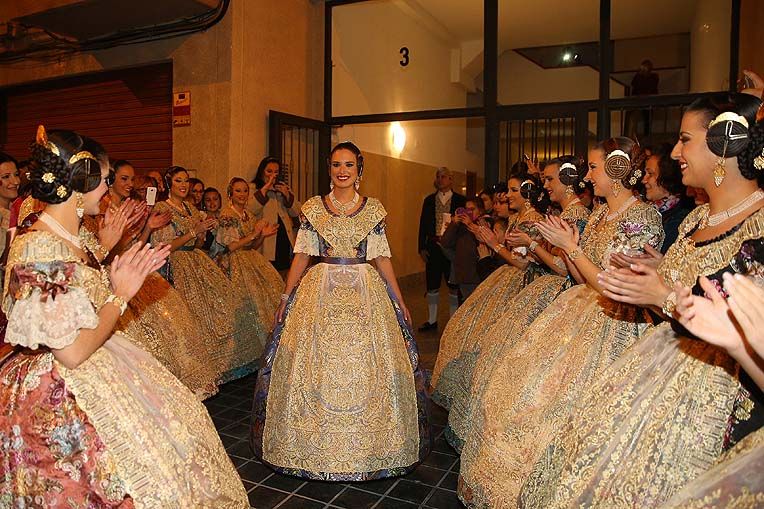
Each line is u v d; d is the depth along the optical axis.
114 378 1.97
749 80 2.41
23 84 7.27
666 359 1.84
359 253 3.25
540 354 2.56
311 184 6.94
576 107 5.89
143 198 4.52
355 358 3.02
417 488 3.01
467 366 3.61
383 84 8.20
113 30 6.29
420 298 8.81
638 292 1.77
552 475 2.04
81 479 1.84
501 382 2.65
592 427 1.88
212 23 5.80
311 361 3.04
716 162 1.72
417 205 9.55
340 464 2.93
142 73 6.55
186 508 1.94
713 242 1.73
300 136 6.70
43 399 1.86
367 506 2.82
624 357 1.97
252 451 3.26
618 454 1.80
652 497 1.69
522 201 3.90
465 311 4.05
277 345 3.20
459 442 3.32
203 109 5.99
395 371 3.08
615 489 1.76
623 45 7.93
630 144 2.53
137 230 3.74
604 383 1.97
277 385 3.09
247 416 3.99
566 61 9.07
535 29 8.36
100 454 1.85
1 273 2.90
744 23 5.32
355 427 2.96
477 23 9.19
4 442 1.89
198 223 4.53
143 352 2.16
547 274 3.42
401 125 8.91
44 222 1.92
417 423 3.12
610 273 1.79
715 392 1.68
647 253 2.18
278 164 5.94
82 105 6.96
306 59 6.84
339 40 7.15
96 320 1.81
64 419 1.85
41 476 1.85
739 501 1.40
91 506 1.83
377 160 8.26
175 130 6.14
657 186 2.92
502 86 9.46
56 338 1.74
